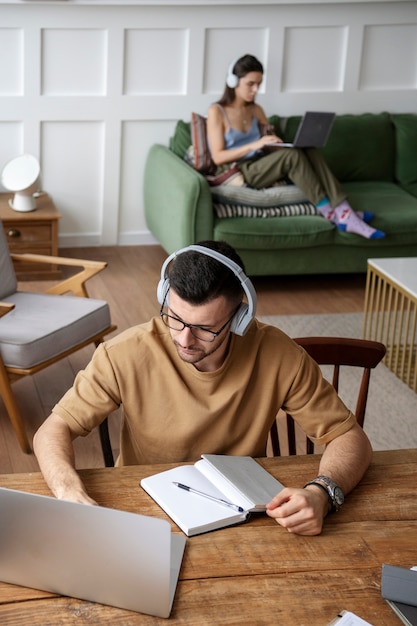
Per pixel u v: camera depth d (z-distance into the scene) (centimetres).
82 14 482
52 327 327
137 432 184
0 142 498
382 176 536
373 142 528
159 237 496
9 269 362
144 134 518
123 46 495
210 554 150
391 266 389
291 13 511
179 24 498
